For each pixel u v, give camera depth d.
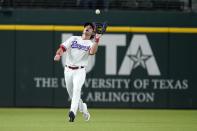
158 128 36.25
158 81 50.47
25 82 50.22
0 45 50.00
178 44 50.41
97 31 37.00
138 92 50.47
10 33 49.94
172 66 50.47
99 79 50.28
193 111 49.41
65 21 50.00
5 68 50.12
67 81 38.00
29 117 43.41
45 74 50.19
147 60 50.31
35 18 50.00
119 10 50.59
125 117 43.97
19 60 50.09
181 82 50.59
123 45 50.12
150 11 50.22
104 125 37.62
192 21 50.41
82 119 41.84
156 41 50.28
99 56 50.09
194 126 37.91
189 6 51.59
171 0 52.16
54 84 50.28
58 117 43.44
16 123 38.97
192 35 50.47
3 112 47.22
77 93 37.25
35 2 51.88
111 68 50.22
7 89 50.28
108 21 50.03
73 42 37.25
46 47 50.03
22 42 50.00
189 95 50.59
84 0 51.97
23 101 50.38
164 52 50.38
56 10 50.00
